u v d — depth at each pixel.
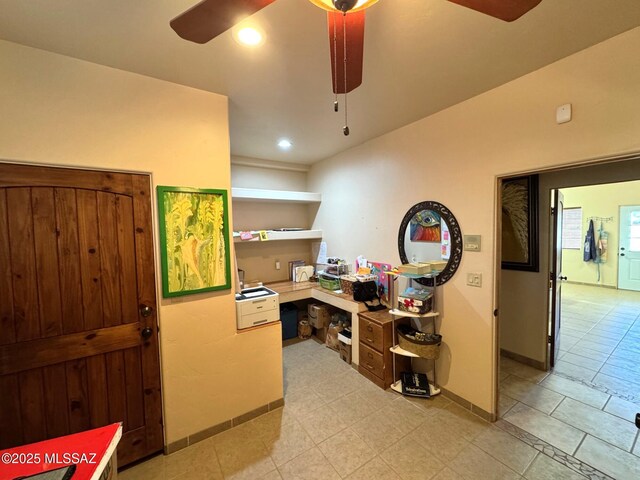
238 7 0.82
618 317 4.25
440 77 1.80
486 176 2.03
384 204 2.96
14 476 0.87
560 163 1.64
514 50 1.52
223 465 1.72
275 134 2.86
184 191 1.86
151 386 1.79
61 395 1.56
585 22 1.30
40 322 1.50
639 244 5.73
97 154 1.60
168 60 1.56
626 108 1.40
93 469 0.88
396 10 1.20
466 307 2.20
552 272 2.73
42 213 1.49
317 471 1.66
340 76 1.31
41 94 1.45
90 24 1.26
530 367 2.84
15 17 1.20
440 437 1.91
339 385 2.59
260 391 2.19
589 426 1.97
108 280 1.66
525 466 1.66
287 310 3.81
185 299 1.89
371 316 2.69
